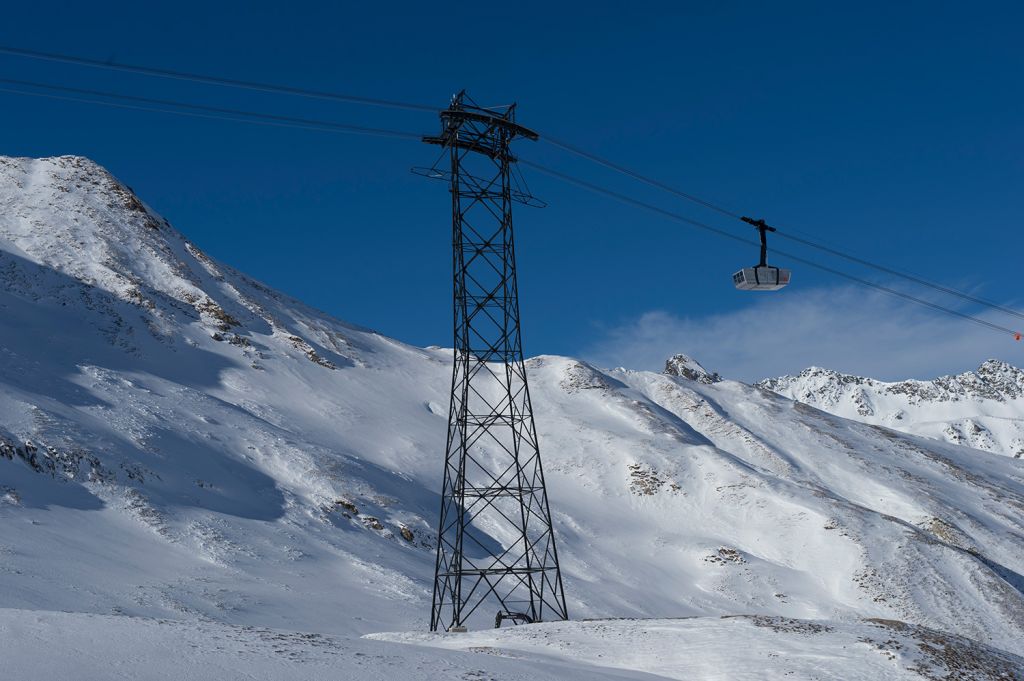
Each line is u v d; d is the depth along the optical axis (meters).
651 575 86.38
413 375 146.75
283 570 54.78
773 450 141.88
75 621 19.98
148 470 64.75
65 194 145.38
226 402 98.06
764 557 94.50
